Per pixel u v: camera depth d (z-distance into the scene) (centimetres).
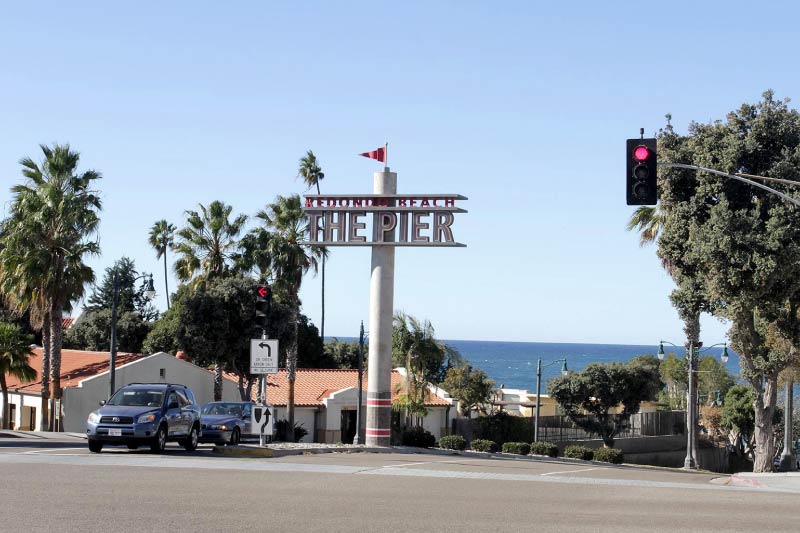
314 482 1861
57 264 4631
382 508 1490
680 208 3712
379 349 3394
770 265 3375
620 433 6594
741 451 7562
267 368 2698
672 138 3825
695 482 2477
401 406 5209
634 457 6325
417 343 5222
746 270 3453
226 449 2658
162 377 5119
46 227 4666
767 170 3541
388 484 1873
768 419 3934
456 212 3369
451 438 4547
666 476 2750
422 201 3391
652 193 2033
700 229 3566
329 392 5800
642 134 2056
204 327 5022
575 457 4538
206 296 5072
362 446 3172
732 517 1502
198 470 2028
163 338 6894
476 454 3597
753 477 2569
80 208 4725
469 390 6056
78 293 4709
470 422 6047
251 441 3491
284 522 1313
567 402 6319
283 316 5194
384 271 3416
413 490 1777
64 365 5425
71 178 4853
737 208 3597
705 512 1567
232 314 5081
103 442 2497
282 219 5500
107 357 5428
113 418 2494
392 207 3384
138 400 2614
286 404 5506
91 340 7831
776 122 3578
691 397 4912
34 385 5094
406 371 5238
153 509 1396
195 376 5297
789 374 4553
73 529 1209
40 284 4609
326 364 7769
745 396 7450
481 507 1544
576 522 1397
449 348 5822
